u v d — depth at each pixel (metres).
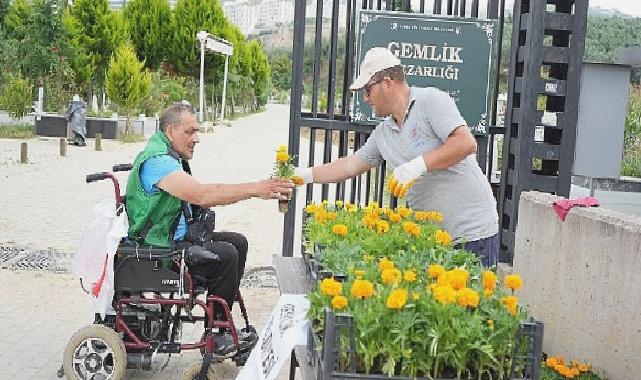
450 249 4.17
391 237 4.27
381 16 6.05
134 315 5.28
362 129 6.30
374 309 2.88
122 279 5.11
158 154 5.08
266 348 3.74
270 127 44.25
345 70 6.47
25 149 19.17
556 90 6.12
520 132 6.12
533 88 6.08
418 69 6.09
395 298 2.83
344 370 2.88
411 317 2.86
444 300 2.85
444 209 4.76
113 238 4.94
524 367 2.91
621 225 4.40
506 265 6.09
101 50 36.53
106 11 36.81
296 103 6.35
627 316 4.29
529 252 5.51
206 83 49.22
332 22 6.28
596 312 4.61
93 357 5.22
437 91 4.61
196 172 19.70
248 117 56.47
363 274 3.40
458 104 6.11
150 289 5.12
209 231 5.38
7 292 7.70
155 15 46.22
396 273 3.22
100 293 5.05
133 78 29.20
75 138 24.97
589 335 4.68
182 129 5.26
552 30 6.14
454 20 6.05
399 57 6.09
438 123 4.51
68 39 32.53
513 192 6.23
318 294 3.17
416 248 4.19
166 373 5.83
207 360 5.15
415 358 2.88
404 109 4.61
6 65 29.84
